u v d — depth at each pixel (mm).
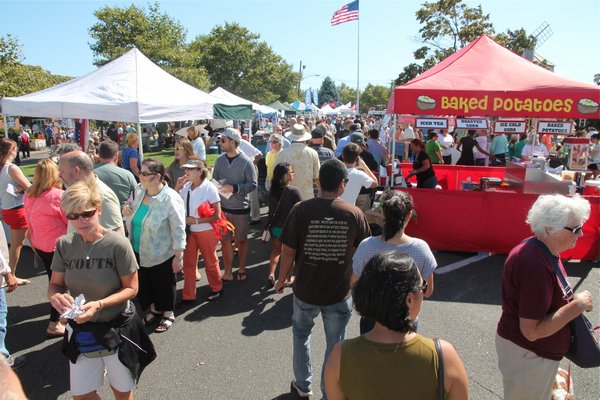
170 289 4223
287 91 52000
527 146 11539
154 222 3971
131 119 6594
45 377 3482
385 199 2600
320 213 2791
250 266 6031
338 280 2807
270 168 7809
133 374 2561
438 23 25828
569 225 2039
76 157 3492
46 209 3881
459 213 6203
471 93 5926
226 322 4398
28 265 6137
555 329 2014
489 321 4371
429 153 10789
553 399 2340
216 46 43656
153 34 33469
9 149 4949
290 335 4137
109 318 2473
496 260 6059
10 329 4262
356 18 20984
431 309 4633
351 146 5188
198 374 3492
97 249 2465
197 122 26234
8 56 19453
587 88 5746
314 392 3250
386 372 1391
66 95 6754
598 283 5270
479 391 3244
